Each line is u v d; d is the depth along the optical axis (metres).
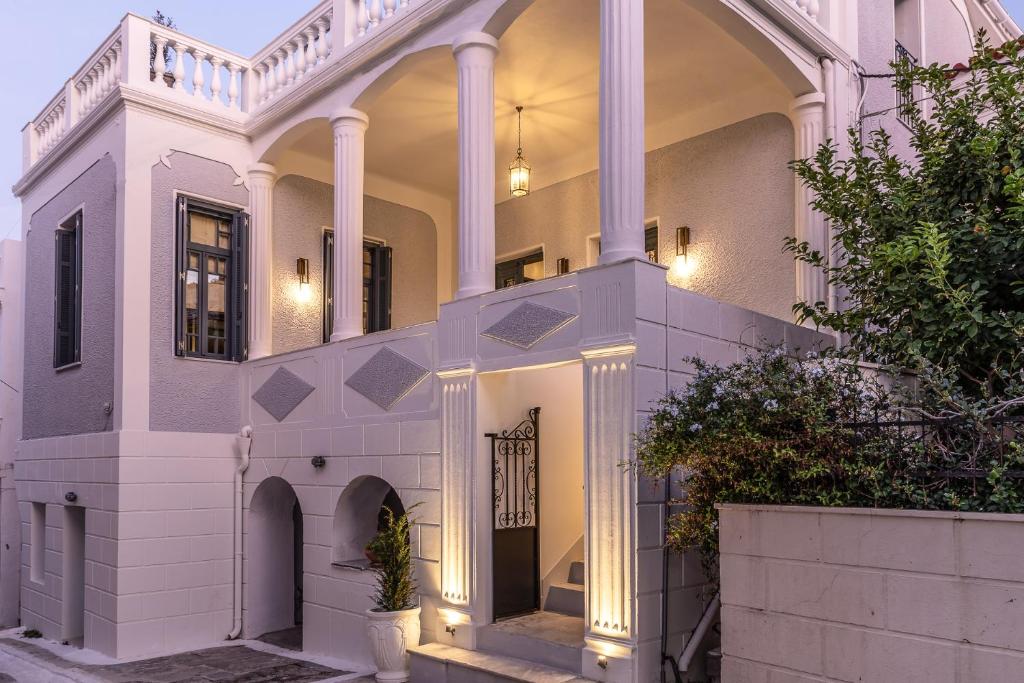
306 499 8.98
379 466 8.06
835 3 8.59
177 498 9.49
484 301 7.11
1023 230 4.95
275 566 9.98
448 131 10.55
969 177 5.53
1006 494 3.93
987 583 3.83
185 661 8.62
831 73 8.28
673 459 5.17
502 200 11.76
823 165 6.45
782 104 8.58
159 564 9.27
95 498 9.63
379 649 6.97
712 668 5.66
